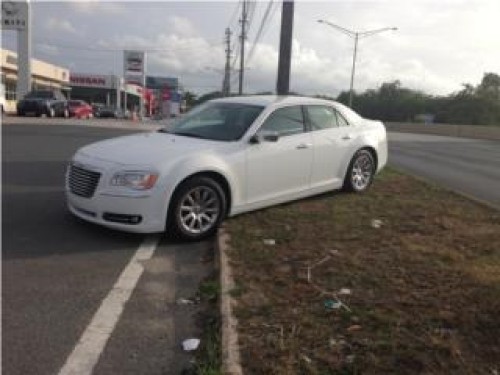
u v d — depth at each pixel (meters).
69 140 19.66
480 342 4.49
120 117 63.09
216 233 7.37
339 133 9.44
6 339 4.41
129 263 6.27
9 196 9.35
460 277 5.84
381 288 5.52
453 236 7.48
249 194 7.93
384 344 4.39
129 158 7.00
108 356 4.23
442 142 35.28
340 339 4.46
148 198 6.82
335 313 4.92
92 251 6.60
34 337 4.46
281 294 5.32
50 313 4.89
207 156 7.34
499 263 6.35
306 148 8.70
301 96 9.34
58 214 8.19
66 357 4.19
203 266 6.30
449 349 4.35
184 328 4.71
